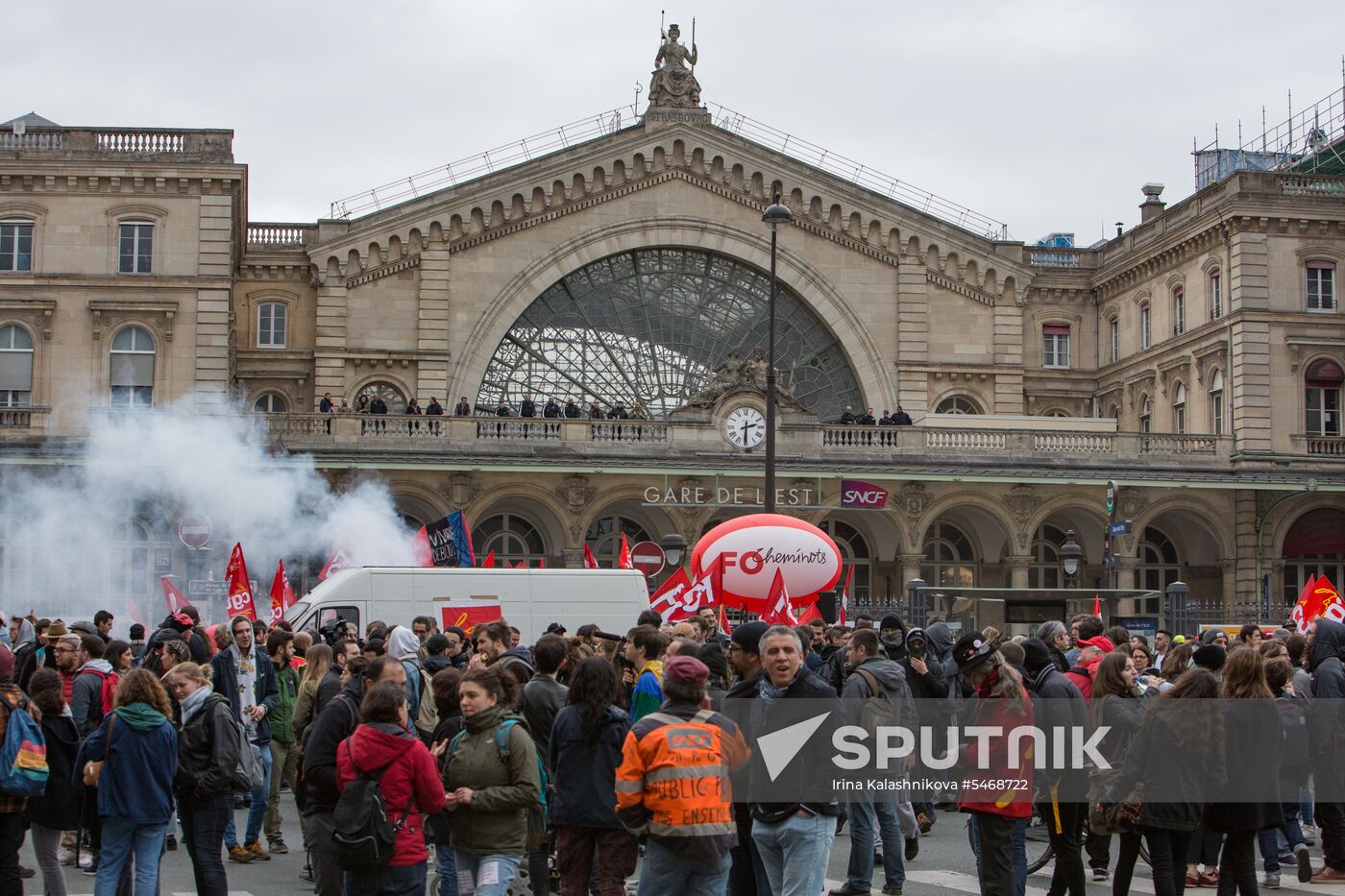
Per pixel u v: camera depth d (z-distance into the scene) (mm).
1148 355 63781
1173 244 61688
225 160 55719
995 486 57094
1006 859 15516
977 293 63938
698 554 31797
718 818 12312
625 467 54375
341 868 13250
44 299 54969
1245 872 16312
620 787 12320
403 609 33000
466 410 56875
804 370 63031
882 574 59375
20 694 15070
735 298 63000
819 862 13805
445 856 15625
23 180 55000
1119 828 15844
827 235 62875
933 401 63281
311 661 19734
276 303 60938
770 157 62344
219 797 15617
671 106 62625
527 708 15781
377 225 59812
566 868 13914
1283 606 55688
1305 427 57906
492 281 60469
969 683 16109
